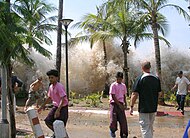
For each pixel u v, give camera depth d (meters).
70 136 9.88
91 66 30.05
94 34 26.27
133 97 7.87
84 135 10.05
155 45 19.66
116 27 25.48
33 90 14.59
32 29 8.30
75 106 18.38
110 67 29.44
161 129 11.20
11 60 7.55
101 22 26.05
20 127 11.18
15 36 7.17
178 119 13.72
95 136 9.89
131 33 25.06
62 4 19.94
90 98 19.28
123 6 20.20
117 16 24.95
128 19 24.97
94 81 29.97
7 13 7.25
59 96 7.76
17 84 10.95
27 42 7.49
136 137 9.33
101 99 22.39
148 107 7.69
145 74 7.80
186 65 29.66
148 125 7.76
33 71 27.03
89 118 14.07
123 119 8.64
